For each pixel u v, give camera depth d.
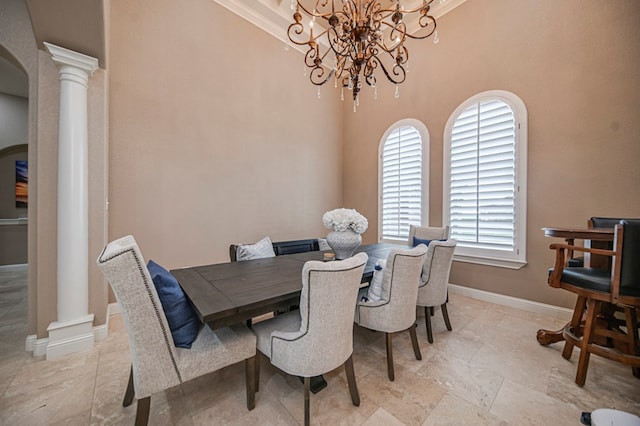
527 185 2.78
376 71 4.34
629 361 1.53
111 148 2.50
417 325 2.49
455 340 2.20
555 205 2.61
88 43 1.87
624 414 1.23
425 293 2.14
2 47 1.91
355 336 2.29
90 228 2.12
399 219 4.04
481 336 2.27
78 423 1.31
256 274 1.77
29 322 1.96
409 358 1.93
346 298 1.28
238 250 2.32
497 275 3.03
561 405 1.47
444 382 1.66
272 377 1.70
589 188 2.43
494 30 3.00
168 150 2.84
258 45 3.62
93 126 2.13
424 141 3.68
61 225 1.92
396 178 4.08
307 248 2.90
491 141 3.03
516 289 2.89
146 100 2.69
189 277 1.69
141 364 1.12
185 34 2.94
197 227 3.07
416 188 3.81
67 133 1.93
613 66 2.31
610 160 2.33
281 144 3.93
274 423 1.33
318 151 4.49
